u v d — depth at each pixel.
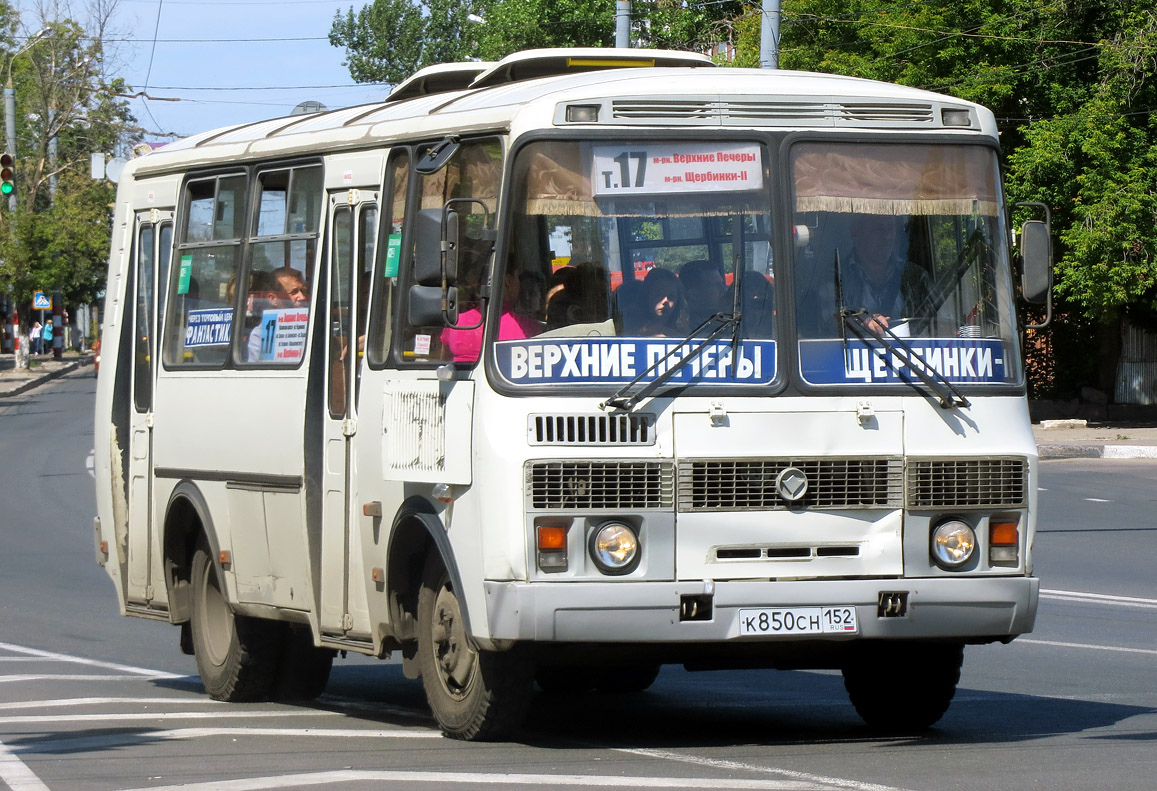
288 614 20.98
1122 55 69.50
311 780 16.02
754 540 16.55
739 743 18.28
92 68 148.50
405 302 18.53
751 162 17.20
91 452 71.50
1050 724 19.72
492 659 17.34
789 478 16.66
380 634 19.11
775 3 52.19
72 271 154.00
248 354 21.92
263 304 21.69
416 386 18.00
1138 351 86.38
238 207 22.55
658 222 16.91
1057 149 70.12
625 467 16.38
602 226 16.81
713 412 16.56
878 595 16.73
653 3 129.50
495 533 16.36
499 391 16.45
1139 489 53.38
